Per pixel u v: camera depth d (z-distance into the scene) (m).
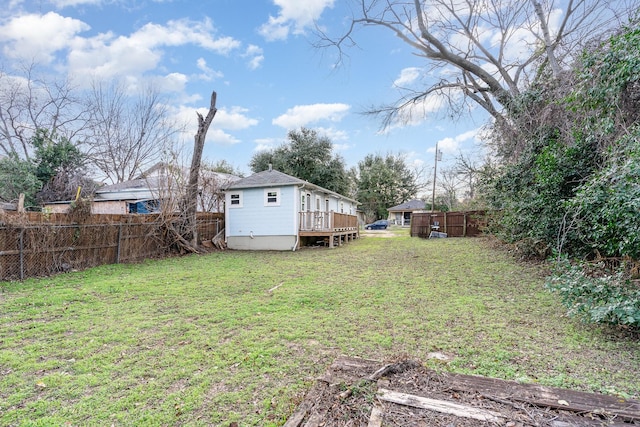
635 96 4.19
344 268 8.48
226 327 4.08
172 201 11.19
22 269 7.04
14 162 16.50
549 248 6.99
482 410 2.05
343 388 2.38
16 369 2.99
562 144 6.11
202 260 10.20
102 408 2.39
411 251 11.63
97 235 8.78
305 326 4.07
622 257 4.57
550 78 6.84
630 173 3.17
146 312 4.73
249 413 2.30
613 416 1.99
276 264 9.29
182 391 2.61
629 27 4.09
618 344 3.30
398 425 1.92
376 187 41.16
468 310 4.61
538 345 3.35
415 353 3.21
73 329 4.02
